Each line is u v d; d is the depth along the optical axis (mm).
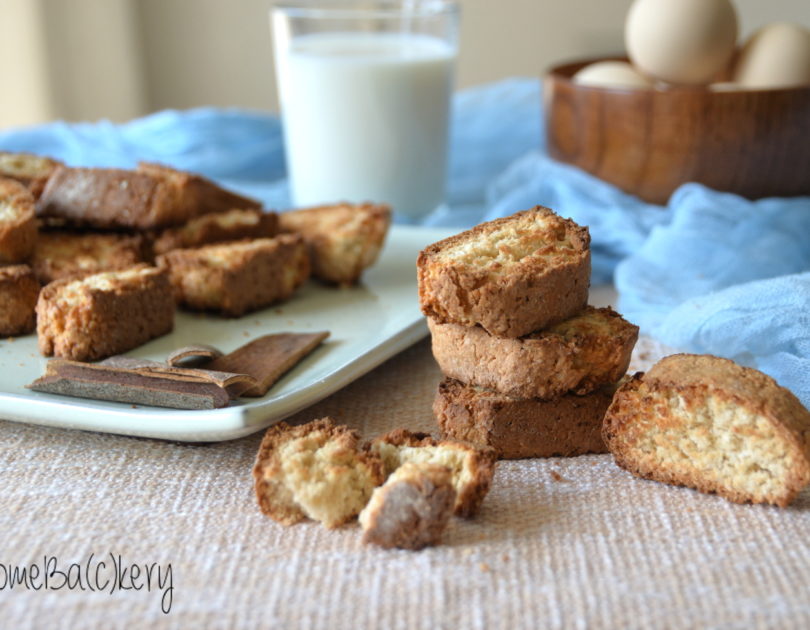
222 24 816
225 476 387
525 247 400
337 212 533
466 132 708
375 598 334
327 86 604
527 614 329
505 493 379
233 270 475
